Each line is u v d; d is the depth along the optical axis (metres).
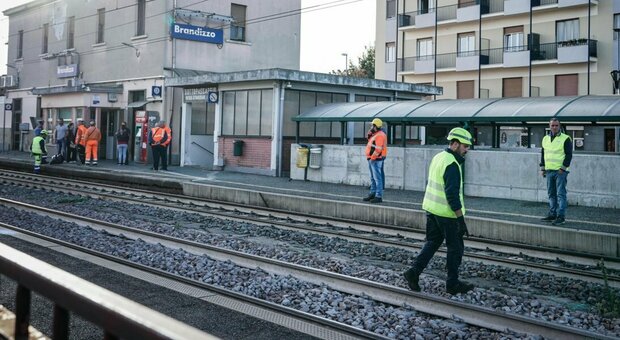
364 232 12.91
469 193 17.53
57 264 8.75
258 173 23.94
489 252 10.77
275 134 23.09
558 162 12.16
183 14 29.31
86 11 35.00
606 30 37.62
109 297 2.12
